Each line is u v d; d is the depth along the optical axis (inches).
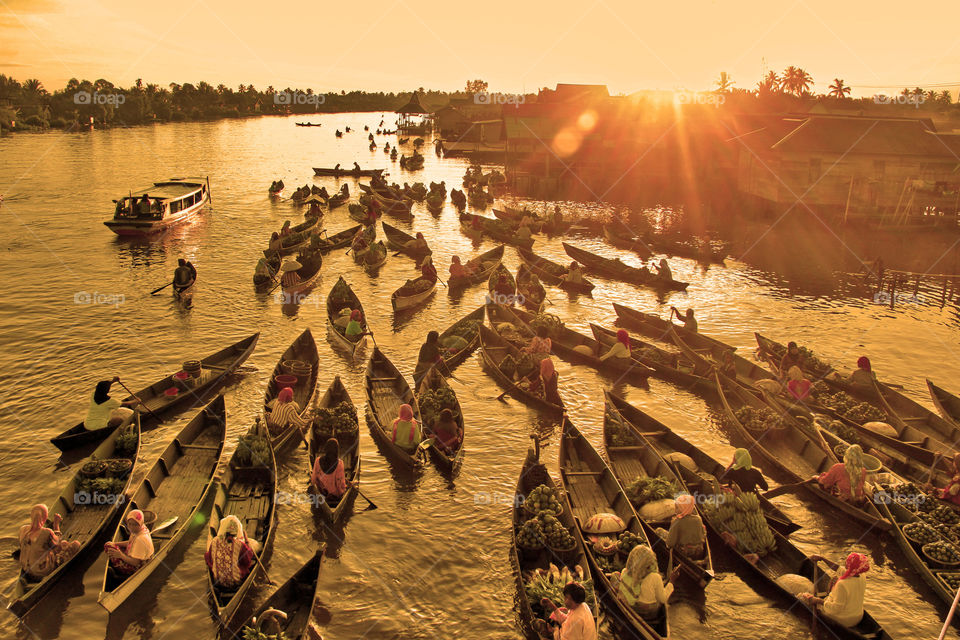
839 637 443.2
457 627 466.6
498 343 936.3
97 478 566.3
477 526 574.6
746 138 2129.7
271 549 533.3
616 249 1585.9
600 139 2561.5
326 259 1425.9
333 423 667.4
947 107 3548.2
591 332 1039.0
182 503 561.0
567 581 460.8
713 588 494.9
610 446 665.0
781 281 1327.5
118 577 468.1
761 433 700.7
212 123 6048.2
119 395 761.0
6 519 557.0
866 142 1824.6
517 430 738.2
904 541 537.3
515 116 2618.1
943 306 1185.4
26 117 4672.7
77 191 2091.5
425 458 668.7
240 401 772.0
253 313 1074.7
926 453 652.1
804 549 547.2
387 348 945.5
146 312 1067.3
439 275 1332.4
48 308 1073.5
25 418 725.3
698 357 885.8
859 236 1728.6
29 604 458.6
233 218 1788.9
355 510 588.4
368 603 485.4
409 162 2913.4
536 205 2119.8
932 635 463.5
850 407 754.8
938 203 1749.5
